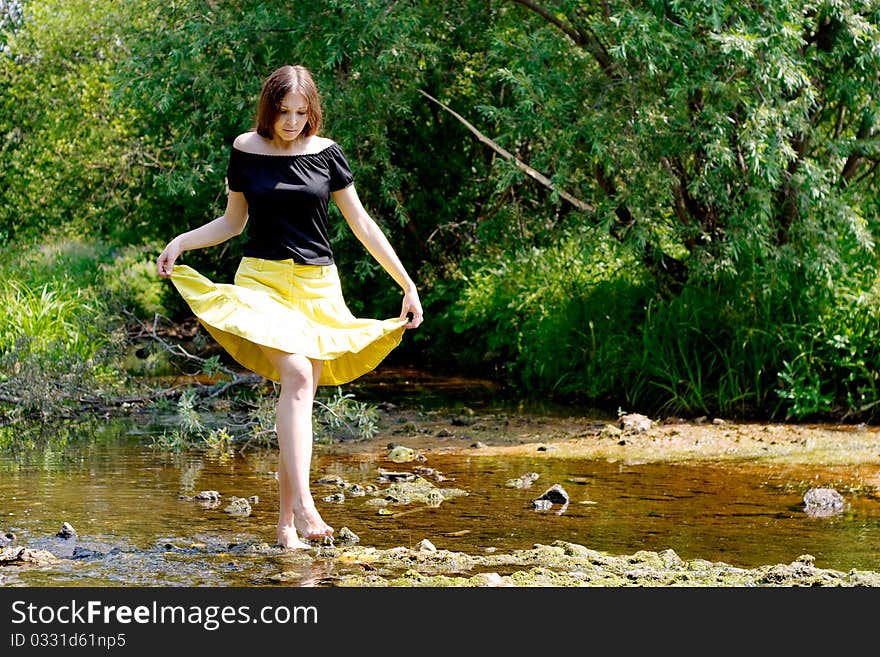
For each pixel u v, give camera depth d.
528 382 10.52
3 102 16.30
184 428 7.47
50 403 8.67
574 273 10.52
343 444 7.43
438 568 4.18
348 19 8.95
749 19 7.86
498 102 11.48
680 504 5.43
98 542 4.57
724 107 7.93
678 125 8.10
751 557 4.40
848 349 8.07
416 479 6.08
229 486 5.91
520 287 10.82
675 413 8.66
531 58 8.51
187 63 9.81
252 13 9.38
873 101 8.59
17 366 8.91
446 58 10.96
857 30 8.14
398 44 8.90
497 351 11.69
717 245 8.52
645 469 6.43
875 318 8.09
